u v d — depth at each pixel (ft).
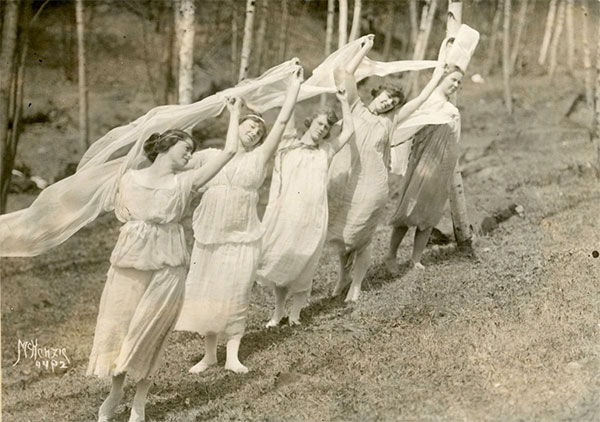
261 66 33.88
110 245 27.71
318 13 34.94
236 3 33.04
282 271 20.45
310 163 20.40
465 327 20.65
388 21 36.27
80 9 30.83
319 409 18.04
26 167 30.63
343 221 21.93
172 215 16.81
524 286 22.38
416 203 23.44
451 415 17.67
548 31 35.65
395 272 24.17
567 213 27.55
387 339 20.40
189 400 18.65
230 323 18.95
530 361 19.22
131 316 16.85
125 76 31.73
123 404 18.92
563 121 33.86
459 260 24.77
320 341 20.42
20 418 18.99
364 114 21.67
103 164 18.30
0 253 18.62
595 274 22.84
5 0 29.32
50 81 31.14
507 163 31.78
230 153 17.02
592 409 17.67
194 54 32.40
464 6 36.78
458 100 35.70
